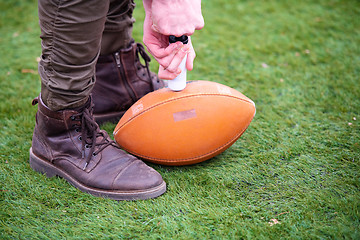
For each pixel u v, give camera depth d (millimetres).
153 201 1555
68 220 1462
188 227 1406
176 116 1592
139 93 2121
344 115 2145
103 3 1336
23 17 3748
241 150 1884
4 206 1524
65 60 1400
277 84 2543
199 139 1614
